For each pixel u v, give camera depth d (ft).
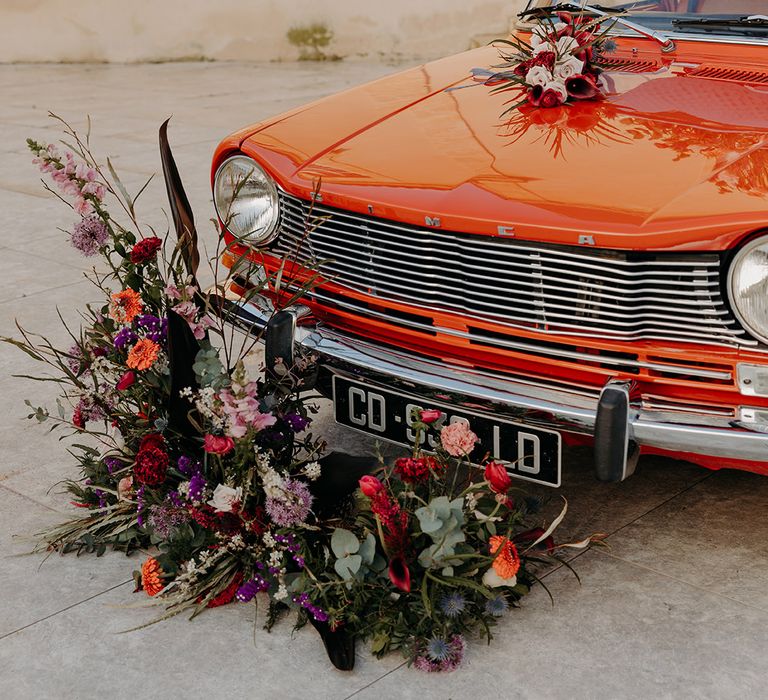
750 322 7.84
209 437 8.68
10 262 18.95
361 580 8.45
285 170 10.16
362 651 8.45
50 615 8.97
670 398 8.32
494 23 44.68
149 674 8.21
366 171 9.72
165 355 9.78
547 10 12.57
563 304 8.59
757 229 7.65
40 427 12.49
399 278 9.39
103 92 39.99
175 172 9.84
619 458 8.23
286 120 11.14
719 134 9.10
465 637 8.54
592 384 8.68
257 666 8.29
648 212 8.12
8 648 8.55
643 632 8.56
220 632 8.73
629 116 9.77
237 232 10.78
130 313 9.71
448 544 8.32
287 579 8.78
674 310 8.11
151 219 21.61
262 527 9.01
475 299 9.03
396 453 11.63
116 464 10.16
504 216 8.52
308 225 10.05
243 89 39.96
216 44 49.42
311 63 47.62
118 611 9.02
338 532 8.52
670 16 11.69
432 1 45.52
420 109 10.91
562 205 8.44
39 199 23.63
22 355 14.61
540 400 8.64
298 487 8.72
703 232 7.79
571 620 8.75
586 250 8.27
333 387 9.88
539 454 8.75
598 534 9.19
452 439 8.55
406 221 9.09
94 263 18.70
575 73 10.34
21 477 11.32
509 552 8.44
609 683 7.97
